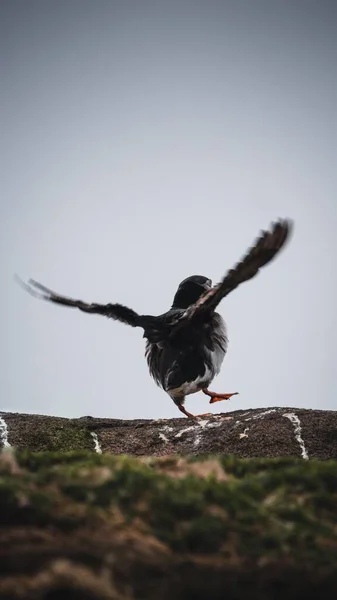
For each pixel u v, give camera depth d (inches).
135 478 559.8
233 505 551.8
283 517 558.3
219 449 866.1
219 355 864.9
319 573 510.6
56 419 952.9
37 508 520.1
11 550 489.4
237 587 499.8
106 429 934.4
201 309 809.5
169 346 850.8
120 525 520.1
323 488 595.2
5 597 462.3
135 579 488.7
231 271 742.5
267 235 683.4
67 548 495.2
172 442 887.7
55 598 467.5
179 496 550.6
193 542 518.3
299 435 874.8
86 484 553.9
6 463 589.6
